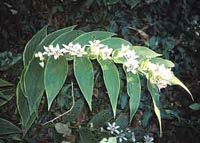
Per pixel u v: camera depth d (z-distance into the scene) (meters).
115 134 2.20
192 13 3.44
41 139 2.60
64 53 0.91
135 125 2.96
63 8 3.28
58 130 2.23
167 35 3.34
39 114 2.58
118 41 0.97
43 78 0.93
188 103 3.21
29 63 0.94
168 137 3.08
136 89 0.91
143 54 0.96
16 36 3.22
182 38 3.35
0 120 1.28
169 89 3.19
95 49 0.91
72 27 1.04
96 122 2.16
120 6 3.27
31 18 3.26
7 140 1.99
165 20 3.38
